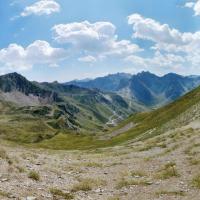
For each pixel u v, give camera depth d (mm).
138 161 40969
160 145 53969
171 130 75000
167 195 21984
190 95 129125
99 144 118375
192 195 21359
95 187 26438
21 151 49125
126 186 26250
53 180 28047
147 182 26672
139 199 21703
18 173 27672
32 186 24047
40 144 152750
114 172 34312
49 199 21125
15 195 20516
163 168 32438
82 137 165625
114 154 53969
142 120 156125
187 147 44750
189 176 26906
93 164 39969
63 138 170000
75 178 30469
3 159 31578
